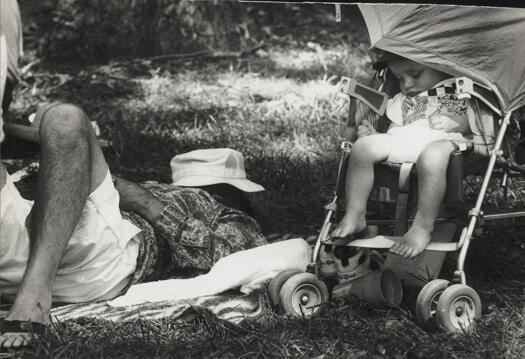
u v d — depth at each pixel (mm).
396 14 4793
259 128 8641
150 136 8336
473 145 4590
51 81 10805
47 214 4125
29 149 6012
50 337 3955
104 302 4488
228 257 4633
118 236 4484
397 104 4898
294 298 4320
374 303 4391
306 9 14242
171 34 12477
